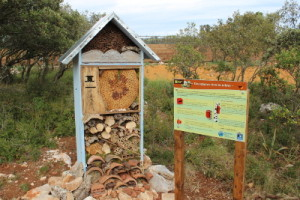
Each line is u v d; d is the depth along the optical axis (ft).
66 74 47.55
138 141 15.94
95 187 13.97
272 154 18.78
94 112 14.55
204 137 21.66
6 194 14.07
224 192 14.99
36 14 26.07
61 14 33.91
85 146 15.06
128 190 14.11
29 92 31.04
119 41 14.66
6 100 26.05
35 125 21.67
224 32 32.45
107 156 15.30
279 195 14.17
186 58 32.68
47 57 37.99
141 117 15.61
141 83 15.29
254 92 30.22
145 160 16.69
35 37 30.12
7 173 16.01
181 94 11.88
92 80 14.29
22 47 33.45
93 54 14.16
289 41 30.66
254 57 34.24
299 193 14.42
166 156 18.70
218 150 18.53
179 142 12.37
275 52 31.24
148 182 15.30
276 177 16.24
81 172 14.80
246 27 31.81
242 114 10.42
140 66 15.14
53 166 17.03
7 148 17.70
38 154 18.16
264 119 24.71
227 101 10.68
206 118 11.37
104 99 14.90
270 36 33.04
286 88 28.32
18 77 42.24
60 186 13.92
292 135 21.12
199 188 15.38
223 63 33.68
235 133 10.71
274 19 40.57
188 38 42.52
